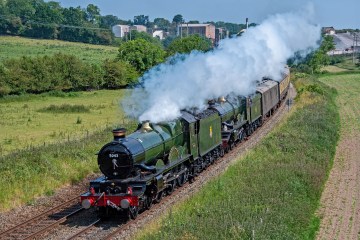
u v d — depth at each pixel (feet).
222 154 99.76
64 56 238.27
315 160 95.20
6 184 71.20
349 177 91.71
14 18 478.18
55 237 55.72
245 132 119.75
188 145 78.38
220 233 52.65
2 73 207.51
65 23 517.55
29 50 387.75
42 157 82.43
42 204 70.44
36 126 139.33
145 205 64.54
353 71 372.38
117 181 60.70
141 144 63.57
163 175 68.13
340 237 61.67
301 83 253.65
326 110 165.58
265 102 139.64
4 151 101.45
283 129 123.34
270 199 65.92
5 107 183.21
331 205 74.74
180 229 53.67
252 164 88.53
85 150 94.27
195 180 82.07
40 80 220.23
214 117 91.91
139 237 53.26
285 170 81.56
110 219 62.75
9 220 63.41
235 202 64.23
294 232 58.34
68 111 170.19
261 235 52.16
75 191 77.20
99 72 247.50
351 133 140.97
